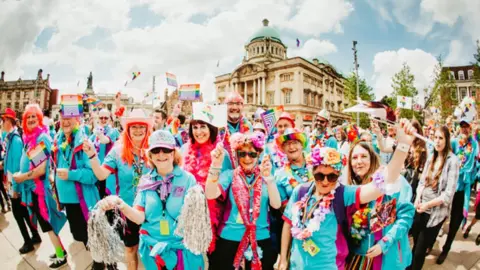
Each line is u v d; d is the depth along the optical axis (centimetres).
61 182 363
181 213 224
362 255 248
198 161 335
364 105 203
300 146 322
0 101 5388
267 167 266
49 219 388
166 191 249
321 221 219
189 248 218
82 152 369
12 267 397
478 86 1670
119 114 581
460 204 423
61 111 360
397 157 194
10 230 537
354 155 275
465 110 571
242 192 268
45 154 395
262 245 269
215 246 274
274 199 273
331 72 6159
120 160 350
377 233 244
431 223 351
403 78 2661
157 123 668
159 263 236
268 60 5369
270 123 450
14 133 464
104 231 226
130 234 334
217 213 274
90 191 376
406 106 470
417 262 354
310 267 220
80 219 373
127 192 348
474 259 433
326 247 218
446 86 2388
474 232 550
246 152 267
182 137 539
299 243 232
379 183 197
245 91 5478
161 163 247
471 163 515
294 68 4866
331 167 217
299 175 320
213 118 294
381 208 246
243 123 435
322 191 228
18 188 416
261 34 6122
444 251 421
